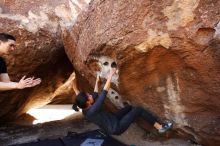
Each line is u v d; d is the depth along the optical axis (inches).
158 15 136.3
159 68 150.5
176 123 164.6
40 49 208.1
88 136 187.6
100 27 151.6
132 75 156.0
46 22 211.8
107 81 151.3
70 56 192.5
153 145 174.6
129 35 142.2
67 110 309.9
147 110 165.6
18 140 204.8
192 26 133.4
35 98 254.4
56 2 221.3
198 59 137.5
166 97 158.4
